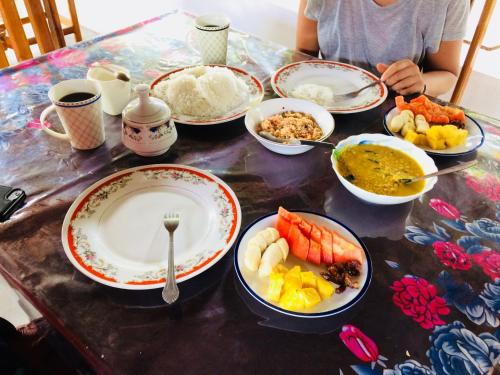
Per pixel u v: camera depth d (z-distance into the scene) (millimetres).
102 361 559
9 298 1447
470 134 1007
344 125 1065
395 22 1411
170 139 909
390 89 1202
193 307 629
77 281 660
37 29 1717
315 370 560
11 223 748
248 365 562
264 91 1170
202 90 1011
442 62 1472
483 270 713
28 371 778
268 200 831
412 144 892
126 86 1022
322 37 1560
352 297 622
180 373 550
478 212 830
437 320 630
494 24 2096
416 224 795
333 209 817
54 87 896
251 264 643
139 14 3057
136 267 678
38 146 936
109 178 825
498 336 614
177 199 811
